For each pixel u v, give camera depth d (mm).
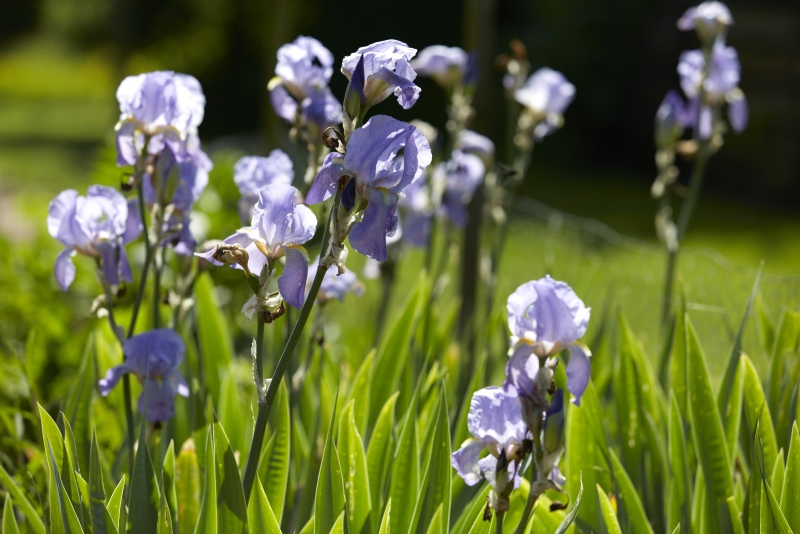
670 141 3422
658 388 3059
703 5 3406
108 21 18094
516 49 3459
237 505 2637
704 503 2838
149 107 2826
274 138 6293
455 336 3875
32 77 30094
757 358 3314
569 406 2900
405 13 18188
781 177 12609
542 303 2570
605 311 3291
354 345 3617
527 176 14734
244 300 4512
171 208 2877
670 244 3418
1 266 3734
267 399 2613
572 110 15578
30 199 5543
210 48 19594
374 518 2816
